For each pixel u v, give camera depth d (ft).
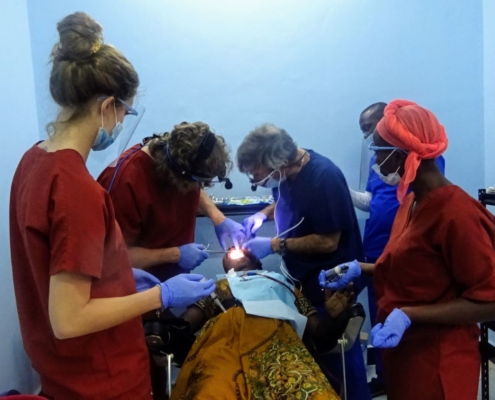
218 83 8.05
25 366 7.00
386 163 4.71
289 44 8.09
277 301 6.08
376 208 7.89
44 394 4.09
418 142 4.35
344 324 5.34
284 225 6.66
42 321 3.87
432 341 4.65
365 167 8.43
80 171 3.46
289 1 7.98
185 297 4.18
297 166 6.19
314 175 6.11
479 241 4.17
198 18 7.85
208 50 7.95
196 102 8.06
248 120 8.21
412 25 8.34
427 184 4.59
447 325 4.59
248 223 7.25
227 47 7.97
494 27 8.23
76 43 3.42
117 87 3.54
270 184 6.35
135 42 7.79
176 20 7.81
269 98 8.18
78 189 3.38
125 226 5.51
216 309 6.39
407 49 8.39
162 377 5.74
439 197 4.45
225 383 5.07
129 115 3.95
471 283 4.20
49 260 3.44
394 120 4.49
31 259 3.45
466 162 8.82
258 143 5.88
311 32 8.11
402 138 4.38
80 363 3.86
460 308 4.25
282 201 6.57
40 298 3.68
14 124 6.88
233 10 7.90
